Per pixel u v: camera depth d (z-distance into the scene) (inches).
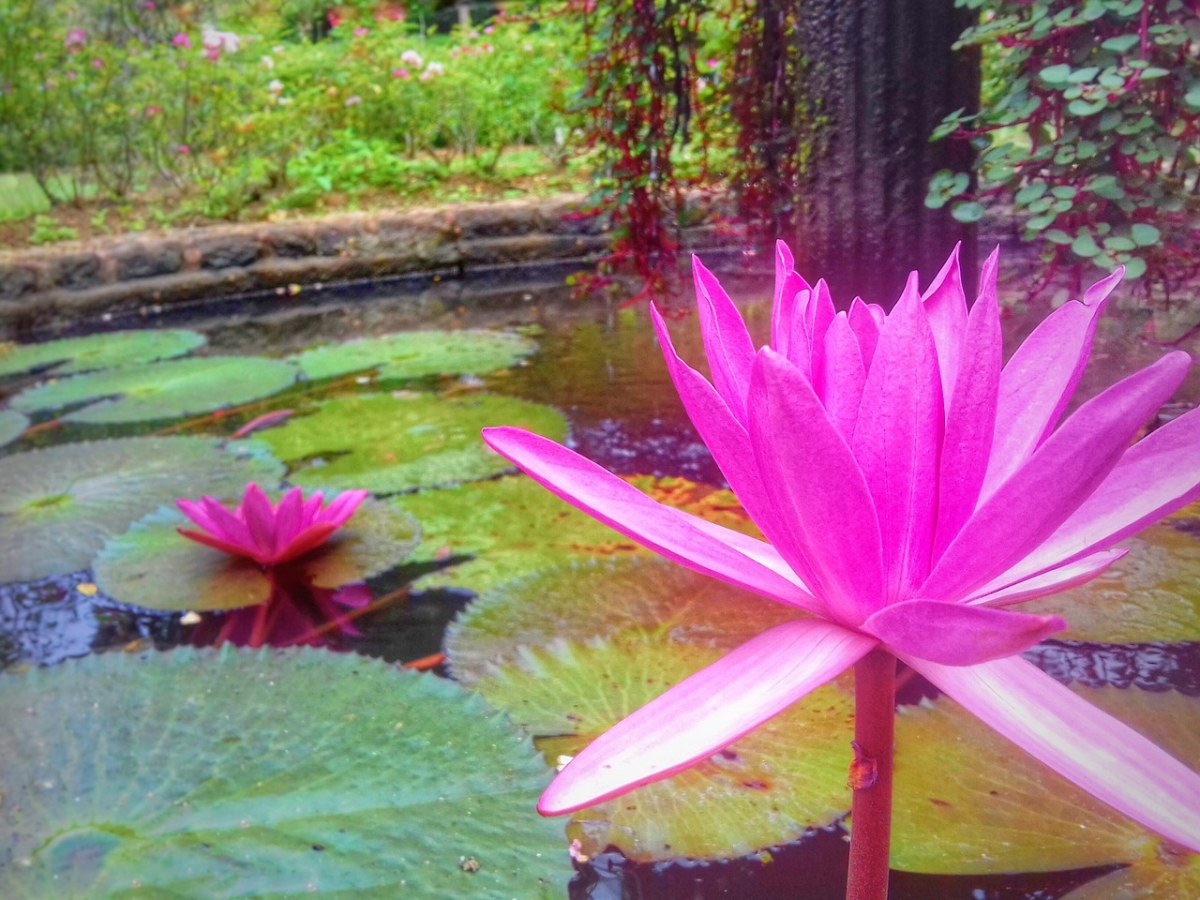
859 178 24.5
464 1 164.6
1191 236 20.5
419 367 50.2
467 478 33.9
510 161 104.0
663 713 8.0
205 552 29.1
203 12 115.0
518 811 17.0
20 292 68.6
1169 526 24.8
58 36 87.0
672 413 39.5
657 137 40.3
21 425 43.5
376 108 103.7
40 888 15.4
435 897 15.1
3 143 85.1
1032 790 16.8
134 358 56.5
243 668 21.6
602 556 27.2
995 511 7.8
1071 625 21.0
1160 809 7.2
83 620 25.4
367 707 20.0
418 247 82.5
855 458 8.4
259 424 41.8
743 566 9.2
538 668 21.7
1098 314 9.0
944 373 9.7
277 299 77.1
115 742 19.0
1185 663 19.4
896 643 7.7
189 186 93.0
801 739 18.9
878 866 8.9
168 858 16.0
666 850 16.2
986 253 25.9
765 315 39.1
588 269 81.4
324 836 16.4
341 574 27.1
